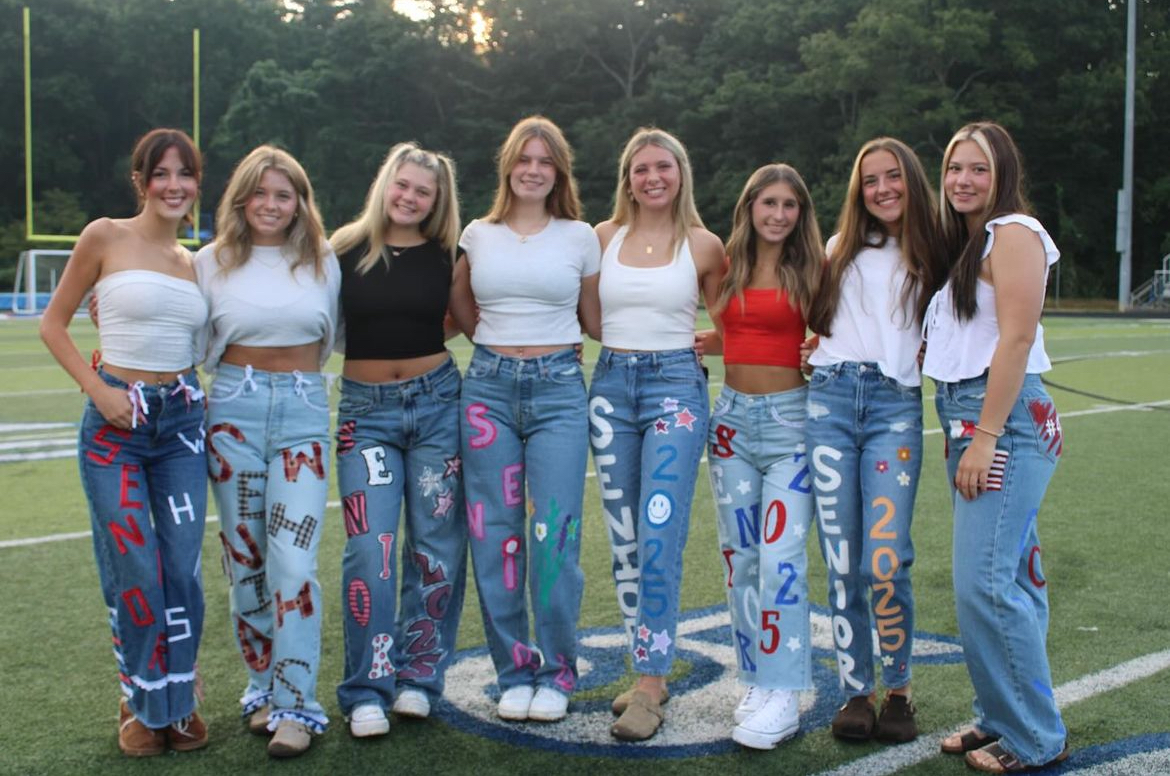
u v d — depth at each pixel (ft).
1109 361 48.88
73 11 164.96
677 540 11.48
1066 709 11.61
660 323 11.69
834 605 11.16
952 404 10.37
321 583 16.71
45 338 10.51
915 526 19.69
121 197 171.83
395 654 12.00
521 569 11.93
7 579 16.63
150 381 10.60
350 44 151.43
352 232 11.83
